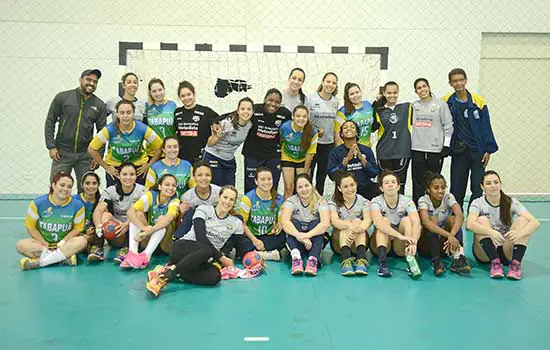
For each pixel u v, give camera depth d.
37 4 8.62
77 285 4.35
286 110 6.02
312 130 5.84
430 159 6.27
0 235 6.03
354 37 8.84
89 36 8.70
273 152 6.07
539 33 8.91
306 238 4.86
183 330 3.47
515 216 4.91
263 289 4.32
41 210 4.91
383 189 5.05
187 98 5.88
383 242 4.89
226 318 3.69
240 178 9.10
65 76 8.73
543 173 9.24
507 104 9.12
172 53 8.61
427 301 4.07
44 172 8.84
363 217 5.06
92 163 6.17
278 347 3.24
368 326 3.58
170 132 5.97
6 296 4.07
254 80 8.72
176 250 4.43
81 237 4.96
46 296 4.08
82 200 5.23
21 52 8.66
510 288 4.39
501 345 3.30
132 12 8.70
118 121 5.49
